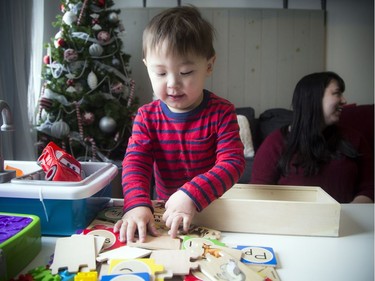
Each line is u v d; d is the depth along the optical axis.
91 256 0.43
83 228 0.56
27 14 1.95
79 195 0.53
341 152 1.24
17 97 1.85
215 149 0.75
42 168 0.62
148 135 0.75
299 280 0.41
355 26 3.33
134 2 3.26
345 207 0.71
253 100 3.39
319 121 1.22
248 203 0.56
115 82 2.34
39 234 0.49
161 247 0.47
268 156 1.32
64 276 0.40
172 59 0.61
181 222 0.53
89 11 2.23
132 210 0.56
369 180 1.28
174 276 0.41
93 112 2.26
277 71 3.36
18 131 1.85
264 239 0.53
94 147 2.19
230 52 3.31
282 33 3.31
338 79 1.25
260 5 3.33
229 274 0.40
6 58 1.82
